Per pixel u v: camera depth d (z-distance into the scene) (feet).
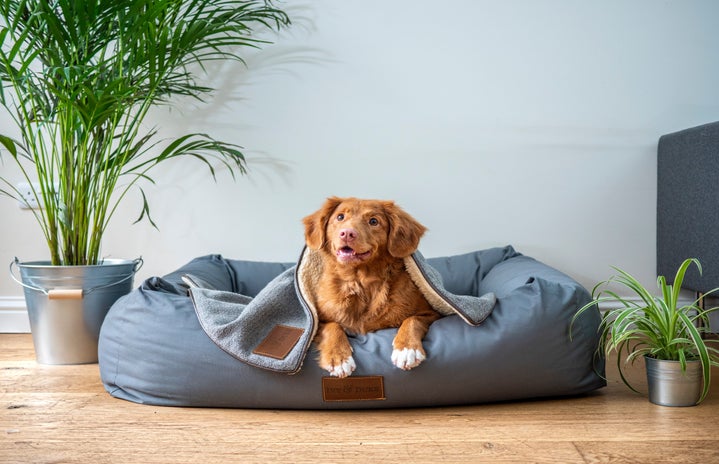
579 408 5.66
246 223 9.73
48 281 7.36
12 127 9.46
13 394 6.18
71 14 7.21
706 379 5.31
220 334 5.64
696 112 9.60
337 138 9.67
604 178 9.69
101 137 8.18
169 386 5.70
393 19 9.57
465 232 9.75
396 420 5.36
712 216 8.12
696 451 4.53
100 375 6.34
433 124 9.66
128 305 6.19
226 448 4.66
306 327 5.75
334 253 6.05
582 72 9.61
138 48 7.84
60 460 4.39
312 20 9.57
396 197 9.72
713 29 9.53
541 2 9.55
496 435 4.92
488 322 5.80
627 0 9.53
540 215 9.72
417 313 6.14
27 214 9.54
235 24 9.45
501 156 9.68
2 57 6.86
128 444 4.74
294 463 4.36
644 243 9.71
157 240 9.71
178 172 9.65
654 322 5.85
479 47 9.61
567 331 5.86
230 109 9.64
